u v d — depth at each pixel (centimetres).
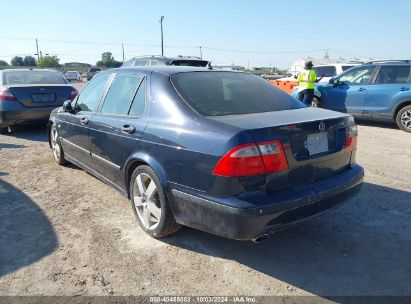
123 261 330
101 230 388
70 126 520
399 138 846
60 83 914
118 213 430
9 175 569
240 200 279
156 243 360
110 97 441
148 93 377
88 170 500
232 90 377
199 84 369
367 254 340
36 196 482
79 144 500
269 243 360
